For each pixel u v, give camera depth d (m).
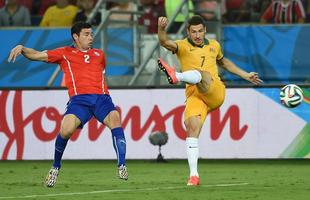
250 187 35.62
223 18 60.81
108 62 57.81
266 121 53.31
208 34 58.44
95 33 57.44
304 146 53.19
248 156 53.50
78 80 34.44
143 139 54.25
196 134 36.22
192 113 36.16
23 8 62.41
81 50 34.84
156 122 54.09
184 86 53.72
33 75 59.25
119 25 58.38
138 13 59.00
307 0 61.06
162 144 52.84
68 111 34.22
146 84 57.91
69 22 61.38
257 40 58.03
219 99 36.41
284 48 57.72
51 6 62.47
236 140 53.50
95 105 34.28
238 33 58.22
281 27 57.72
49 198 30.91
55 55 34.47
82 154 54.53
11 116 55.31
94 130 54.38
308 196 31.67
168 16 60.59
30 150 55.16
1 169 48.84
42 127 55.00
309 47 57.44
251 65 58.12
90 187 35.94
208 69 36.31
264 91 53.25
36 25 63.47
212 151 53.62
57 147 34.22
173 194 32.25
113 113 34.28
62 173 45.41
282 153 53.31
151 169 48.12
